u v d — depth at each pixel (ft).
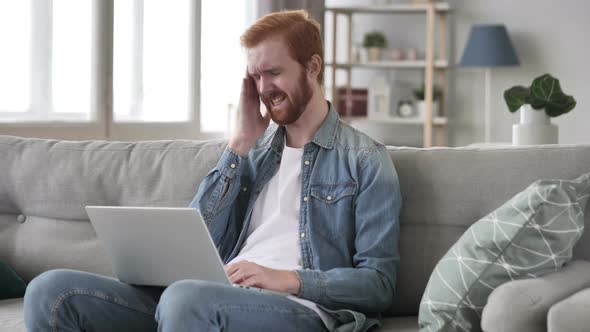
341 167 6.44
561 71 20.10
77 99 12.90
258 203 6.70
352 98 20.54
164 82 15.20
